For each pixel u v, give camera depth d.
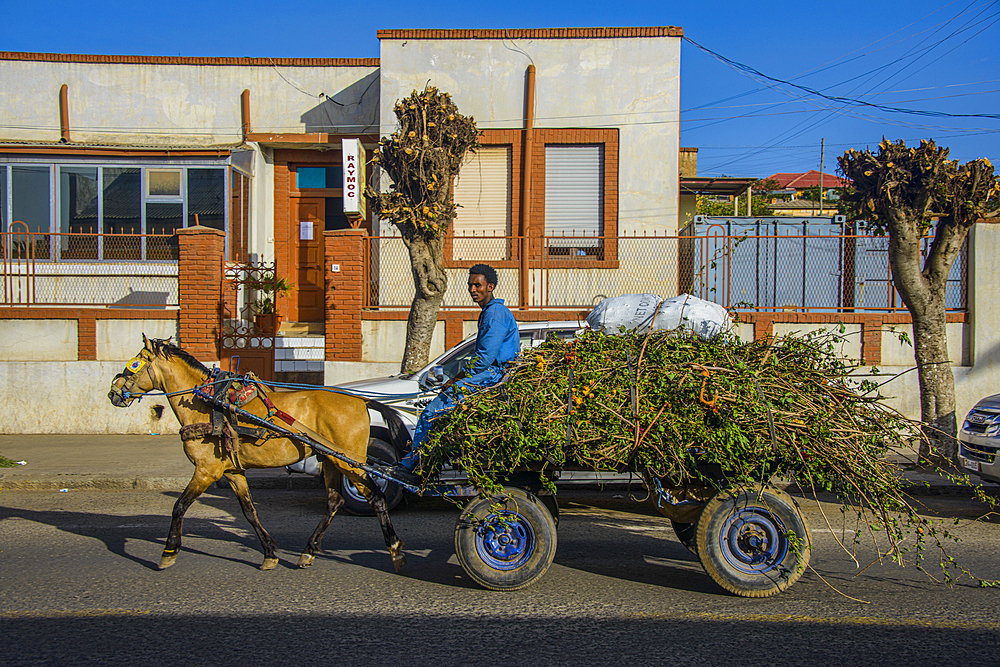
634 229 14.10
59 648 4.39
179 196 14.55
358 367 12.33
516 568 5.35
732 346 5.69
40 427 12.45
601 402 5.23
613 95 14.13
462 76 14.23
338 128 16.33
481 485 5.23
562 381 5.36
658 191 14.09
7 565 6.07
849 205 10.09
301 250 16.69
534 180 14.21
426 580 5.73
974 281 11.59
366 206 15.66
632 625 4.78
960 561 6.27
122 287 14.30
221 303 12.58
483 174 14.34
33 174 14.38
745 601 5.25
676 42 14.06
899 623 4.82
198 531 7.26
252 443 6.01
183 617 4.90
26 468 9.82
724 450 5.08
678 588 5.55
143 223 14.53
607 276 13.83
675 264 13.65
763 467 5.20
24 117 16.17
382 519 5.89
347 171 12.45
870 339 11.84
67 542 6.81
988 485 9.02
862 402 5.58
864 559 6.32
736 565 5.29
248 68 16.31
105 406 12.44
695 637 4.58
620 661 4.23
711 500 5.29
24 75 16.12
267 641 4.50
